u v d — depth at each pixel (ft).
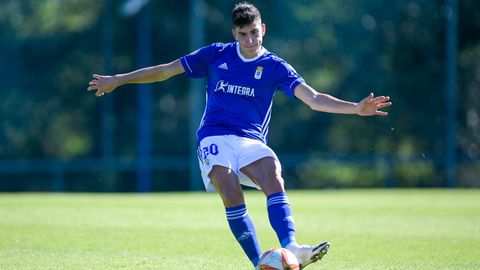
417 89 267.59
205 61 76.38
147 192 264.31
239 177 73.20
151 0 273.54
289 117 267.59
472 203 170.81
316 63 268.00
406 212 144.36
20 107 269.85
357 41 268.21
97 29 273.33
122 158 267.39
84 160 268.21
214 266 78.33
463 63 273.13
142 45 272.51
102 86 75.36
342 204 167.73
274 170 71.26
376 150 268.62
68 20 273.95
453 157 263.70
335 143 267.39
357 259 83.97
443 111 266.36
